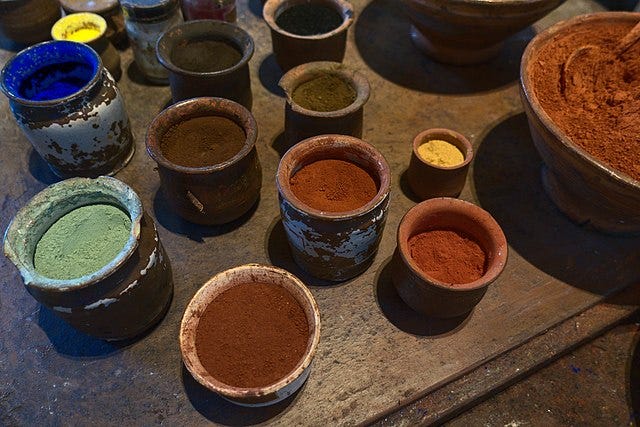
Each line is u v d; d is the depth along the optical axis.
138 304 1.36
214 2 2.14
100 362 1.47
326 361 1.48
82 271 1.33
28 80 1.75
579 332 1.60
